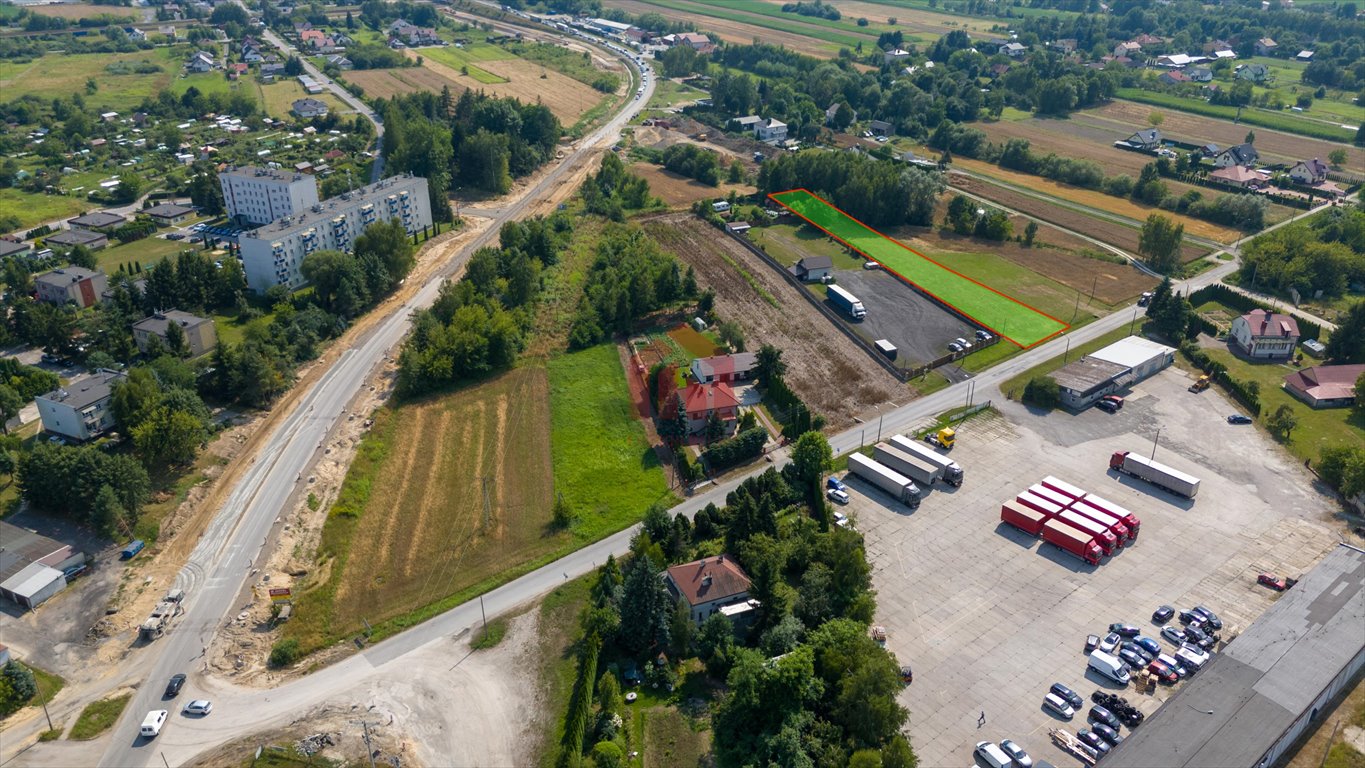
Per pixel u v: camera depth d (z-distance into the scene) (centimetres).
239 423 17962
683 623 11919
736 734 11038
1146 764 10194
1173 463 16538
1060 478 16175
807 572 12988
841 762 10362
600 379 19612
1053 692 11612
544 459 16825
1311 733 11100
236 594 13550
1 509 15312
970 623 12888
